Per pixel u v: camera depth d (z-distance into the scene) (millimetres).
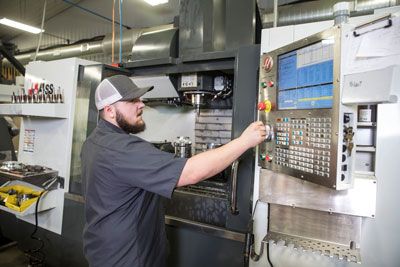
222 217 1424
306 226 1145
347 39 777
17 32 5301
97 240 1062
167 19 3896
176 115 2361
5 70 5449
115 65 1903
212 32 1633
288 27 1258
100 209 1051
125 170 958
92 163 1053
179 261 1503
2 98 2793
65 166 1915
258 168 1272
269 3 2299
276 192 1150
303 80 922
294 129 954
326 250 1032
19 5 4207
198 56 1572
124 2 3594
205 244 1428
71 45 4312
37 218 2002
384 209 1062
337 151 778
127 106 1138
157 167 924
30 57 4996
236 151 946
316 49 872
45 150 2074
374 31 762
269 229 1226
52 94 1950
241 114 1382
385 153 1067
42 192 1870
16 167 1977
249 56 1374
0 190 1994
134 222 1062
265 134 1023
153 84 1966
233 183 1295
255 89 1349
